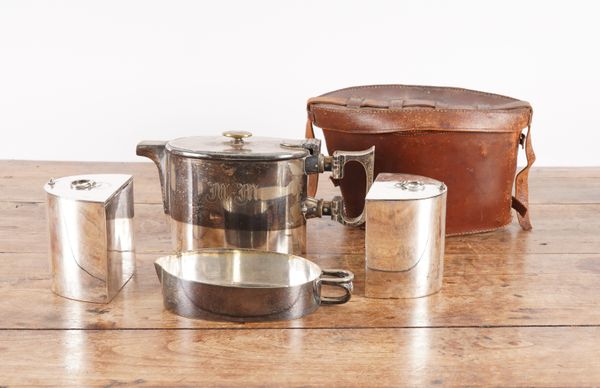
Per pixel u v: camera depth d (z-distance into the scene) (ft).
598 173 5.81
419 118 3.88
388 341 3.00
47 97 7.11
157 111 7.13
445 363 2.84
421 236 3.35
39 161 6.15
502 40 6.95
